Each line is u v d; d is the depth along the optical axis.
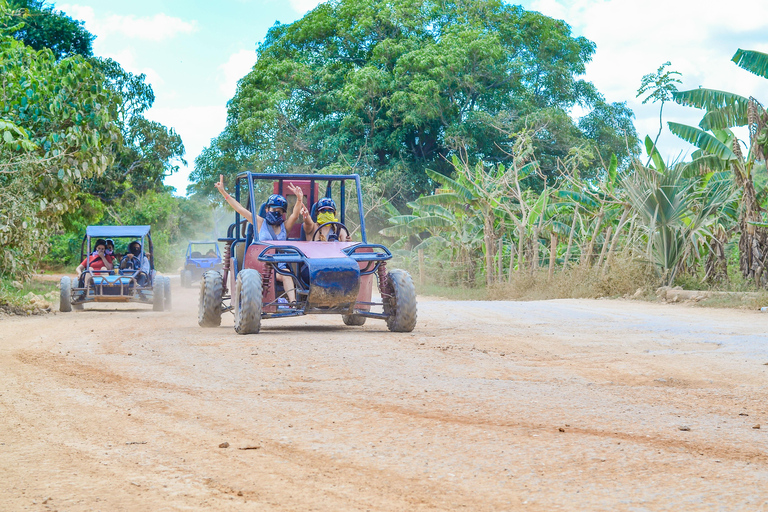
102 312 16.25
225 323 11.78
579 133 44.66
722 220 20.16
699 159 18.86
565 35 47.94
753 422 4.42
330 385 5.71
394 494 3.12
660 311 14.09
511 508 2.93
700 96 18.52
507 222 26.41
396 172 39.91
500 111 42.09
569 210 24.14
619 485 3.20
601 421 4.44
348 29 44.94
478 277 28.75
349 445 3.93
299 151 43.88
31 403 5.13
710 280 18.45
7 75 13.90
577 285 20.70
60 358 7.34
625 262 19.80
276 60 45.19
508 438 4.04
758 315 13.07
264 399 5.18
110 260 18.20
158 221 59.72
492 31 43.47
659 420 4.46
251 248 10.03
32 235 15.02
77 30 34.66
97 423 4.52
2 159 14.09
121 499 3.09
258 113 41.72
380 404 4.96
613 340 8.81
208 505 3.01
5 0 15.97
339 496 3.11
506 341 8.64
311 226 10.26
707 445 3.87
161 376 6.21
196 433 4.25
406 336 9.11
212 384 5.81
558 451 3.76
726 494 3.06
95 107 14.51
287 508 2.96
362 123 41.47
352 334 9.38
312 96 44.91
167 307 17.16
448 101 41.19
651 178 19.23
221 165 45.34
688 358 7.18
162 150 33.75
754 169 19.28
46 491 3.20
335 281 9.03
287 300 9.68
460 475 3.38
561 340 8.79
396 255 32.19
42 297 17.77
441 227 28.48
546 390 5.47
